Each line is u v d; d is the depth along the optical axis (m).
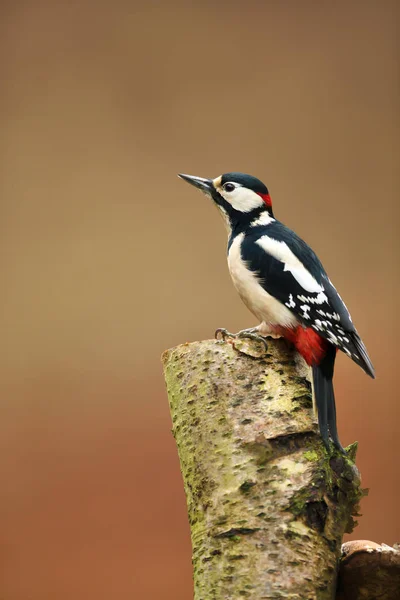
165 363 3.92
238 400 3.59
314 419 3.53
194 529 3.44
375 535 9.85
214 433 3.52
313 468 3.37
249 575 3.19
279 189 16.61
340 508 3.37
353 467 3.47
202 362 3.74
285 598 3.13
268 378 3.67
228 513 3.32
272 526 3.25
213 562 3.27
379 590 3.30
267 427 3.47
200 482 3.47
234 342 3.79
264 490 3.33
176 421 3.72
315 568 3.20
